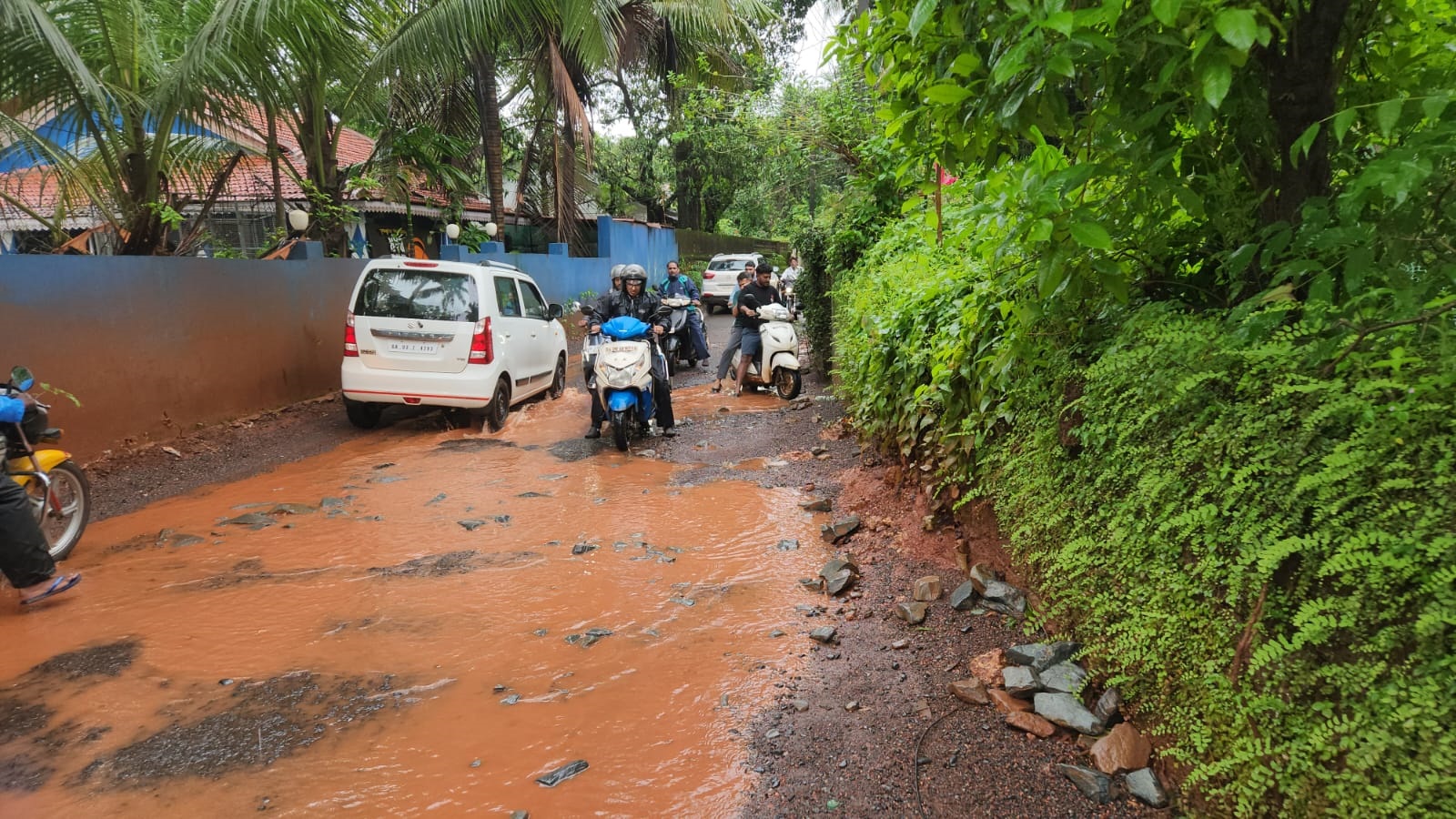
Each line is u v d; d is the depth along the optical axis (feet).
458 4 38.63
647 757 9.70
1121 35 6.81
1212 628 7.43
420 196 60.80
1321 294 6.46
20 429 15.29
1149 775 8.34
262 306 30.78
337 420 30.78
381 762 9.69
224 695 11.19
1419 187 6.09
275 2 28.22
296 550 16.89
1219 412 7.50
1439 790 5.28
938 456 15.58
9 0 22.11
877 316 20.25
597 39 43.93
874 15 10.80
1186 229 9.52
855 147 34.27
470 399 28.02
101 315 24.00
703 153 94.53
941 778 9.00
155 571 15.78
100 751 9.94
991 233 10.39
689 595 14.40
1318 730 6.04
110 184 30.09
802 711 10.57
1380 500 5.87
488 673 11.74
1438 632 5.32
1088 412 9.41
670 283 43.01
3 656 12.33
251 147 46.78
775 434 27.37
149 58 29.76
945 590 13.70
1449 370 5.52
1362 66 8.23
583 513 19.20
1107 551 9.34
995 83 6.96
